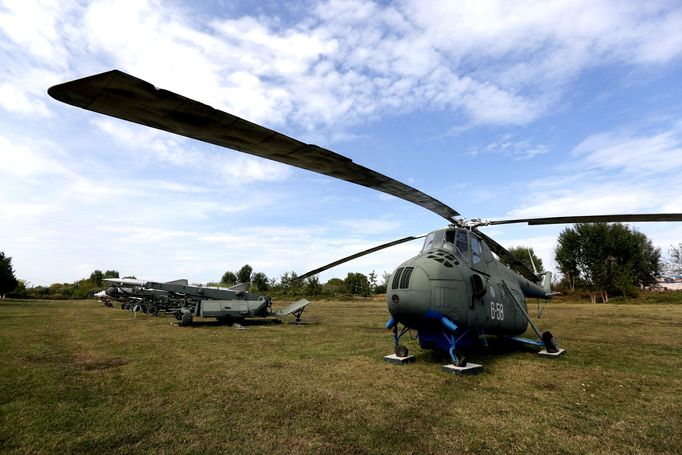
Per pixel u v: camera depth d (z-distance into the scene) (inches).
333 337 389.7
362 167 120.1
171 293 662.5
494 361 261.4
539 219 248.5
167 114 74.1
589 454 119.3
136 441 129.1
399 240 291.0
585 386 196.4
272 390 189.3
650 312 716.0
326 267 321.4
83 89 62.8
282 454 118.7
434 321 230.5
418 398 175.5
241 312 531.2
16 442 128.2
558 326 481.1
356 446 124.2
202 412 157.4
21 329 441.1
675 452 121.3
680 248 1658.5
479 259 271.7
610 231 1325.0
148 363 254.5
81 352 296.5
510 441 128.3
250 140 90.0
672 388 193.6
